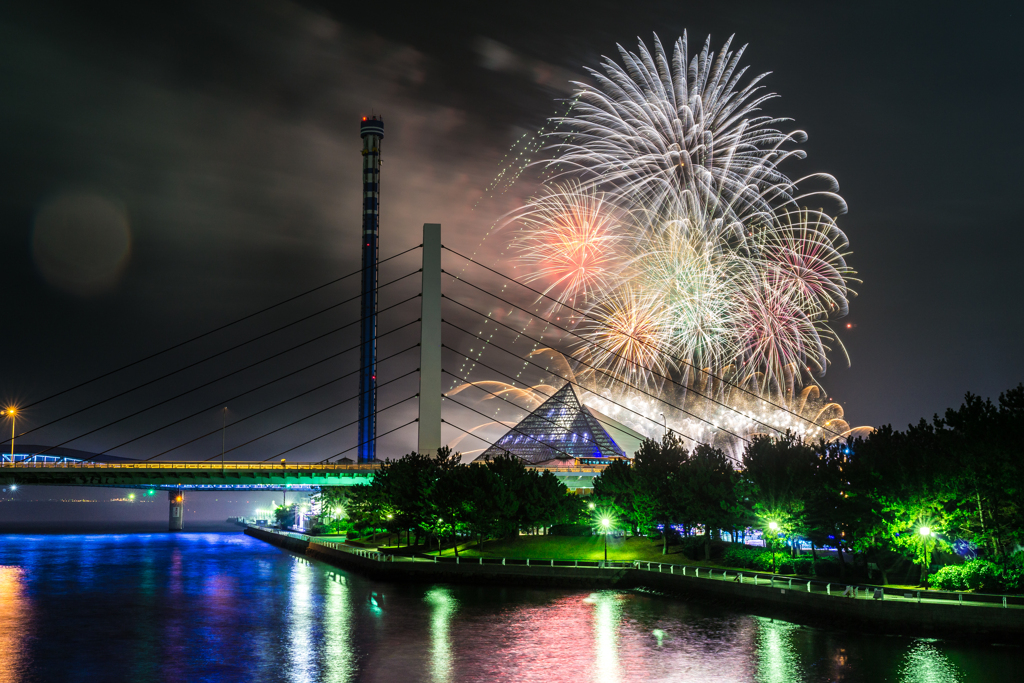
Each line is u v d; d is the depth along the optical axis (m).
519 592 100.56
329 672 62.06
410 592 102.56
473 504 119.75
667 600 90.19
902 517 73.88
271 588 111.25
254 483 175.88
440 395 155.75
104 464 165.12
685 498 104.75
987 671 55.22
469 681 58.88
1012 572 67.00
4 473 161.25
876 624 65.62
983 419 73.81
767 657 62.00
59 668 64.06
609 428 191.38
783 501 85.94
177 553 193.25
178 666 64.38
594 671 60.59
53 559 171.25
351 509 191.12
